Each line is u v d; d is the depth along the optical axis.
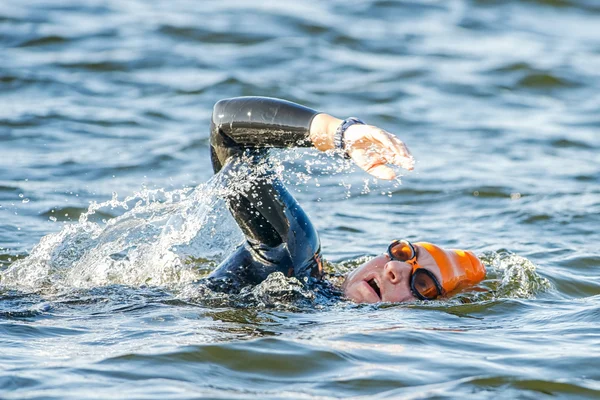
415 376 13.77
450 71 52.81
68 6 59.94
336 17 63.16
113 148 35.69
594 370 14.19
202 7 62.56
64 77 46.25
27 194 28.83
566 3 70.19
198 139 37.53
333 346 14.91
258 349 14.55
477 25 64.62
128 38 54.16
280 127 16.41
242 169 17.28
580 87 51.22
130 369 13.60
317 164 34.44
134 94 44.78
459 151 38.31
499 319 17.17
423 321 16.70
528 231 27.02
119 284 18.67
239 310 16.97
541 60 55.56
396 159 14.79
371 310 17.38
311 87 48.34
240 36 56.53
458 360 14.52
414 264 18.17
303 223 17.98
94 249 19.50
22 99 42.12
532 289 19.62
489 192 31.94
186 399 12.49
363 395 13.01
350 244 25.14
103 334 15.33
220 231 19.62
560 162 36.84
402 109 45.28
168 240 18.92
